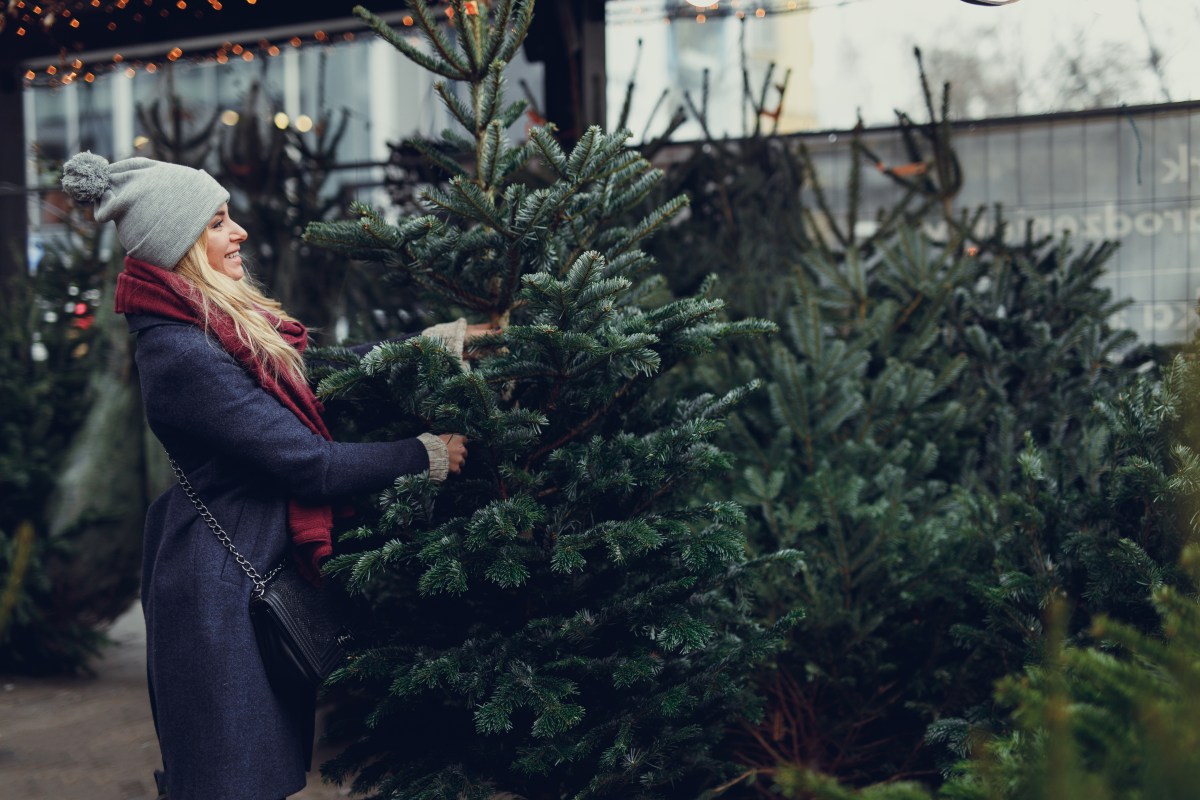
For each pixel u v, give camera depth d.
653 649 2.29
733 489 3.07
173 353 1.98
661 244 4.22
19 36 5.52
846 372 3.23
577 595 2.24
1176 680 1.25
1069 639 2.21
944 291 3.46
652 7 5.38
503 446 2.06
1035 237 4.85
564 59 5.16
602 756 2.01
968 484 3.23
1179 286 4.62
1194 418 2.14
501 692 1.97
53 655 4.18
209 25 5.62
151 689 2.10
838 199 5.20
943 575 2.61
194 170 2.12
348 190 5.78
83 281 4.91
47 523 4.22
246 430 1.96
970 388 3.56
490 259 2.30
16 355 4.58
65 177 2.05
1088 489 2.57
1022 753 1.36
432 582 1.93
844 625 2.66
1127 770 1.12
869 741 2.92
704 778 2.45
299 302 4.94
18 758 3.26
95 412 4.43
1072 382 3.52
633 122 5.91
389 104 11.01
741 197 4.70
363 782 2.29
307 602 2.06
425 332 2.23
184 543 2.03
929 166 4.26
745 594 2.61
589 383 2.20
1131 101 5.25
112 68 6.11
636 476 2.14
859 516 2.77
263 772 1.97
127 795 2.94
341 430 3.07
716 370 3.29
